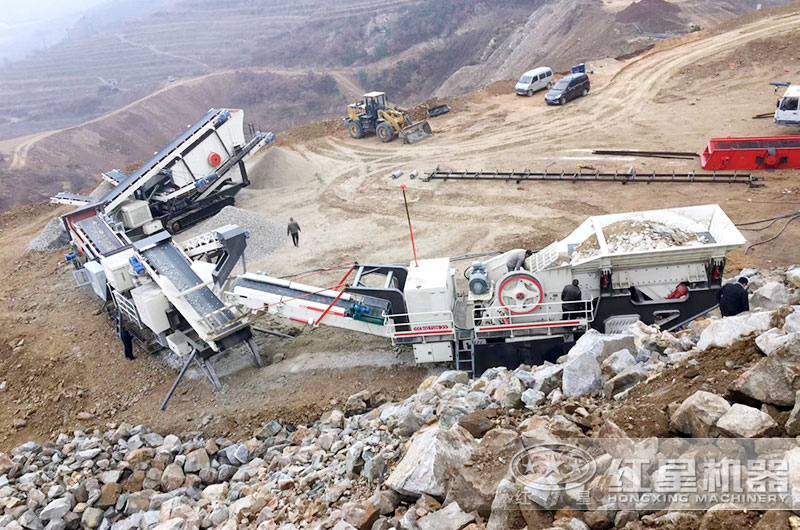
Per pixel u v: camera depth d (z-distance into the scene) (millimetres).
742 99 29453
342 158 29406
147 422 12805
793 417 5180
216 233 14984
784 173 20938
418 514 6180
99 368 14805
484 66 91812
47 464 12023
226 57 154875
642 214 12094
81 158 92062
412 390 12406
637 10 62312
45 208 27625
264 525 7816
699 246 10969
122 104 140875
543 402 8094
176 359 14703
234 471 11125
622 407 6742
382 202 23297
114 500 10766
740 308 10367
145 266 14430
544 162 25156
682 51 37375
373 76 110625
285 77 118562
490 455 6316
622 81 34688
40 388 14469
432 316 12227
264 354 14586
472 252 18422
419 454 6809
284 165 27172
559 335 11930
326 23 138750
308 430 11609
